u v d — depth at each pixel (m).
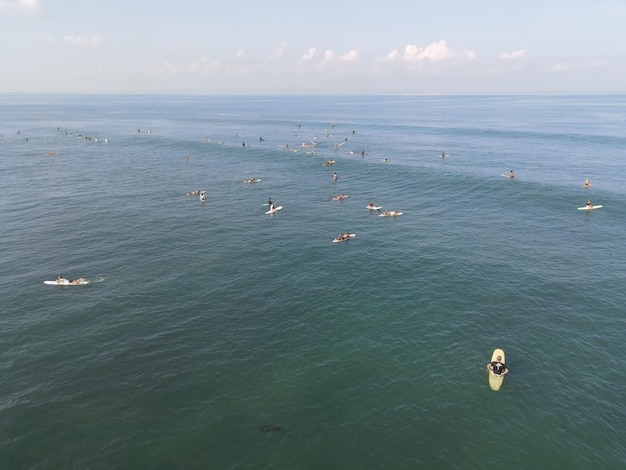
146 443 23.83
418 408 26.56
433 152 121.62
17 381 28.61
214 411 26.20
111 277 44.09
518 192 75.31
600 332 33.94
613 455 23.12
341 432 24.73
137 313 37.19
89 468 22.20
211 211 68.31
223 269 46.25
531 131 164.25
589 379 28.83
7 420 25.23
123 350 32.06
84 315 36.75
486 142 141.88
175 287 42.00
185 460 22.78
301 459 22.94
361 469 22.39
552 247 51.56
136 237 55.97
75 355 31.41
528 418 25.69
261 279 43.91
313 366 30.45
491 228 59.25
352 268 46.50
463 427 25.09
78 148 135.00
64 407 26.33
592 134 149.00
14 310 37.44
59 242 54.00
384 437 24.41
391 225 61.12
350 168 99.75
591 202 68.44
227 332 34.47
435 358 31.27
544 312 37.00
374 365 30.58
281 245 53.47
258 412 26.16
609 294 39.62
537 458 23.02
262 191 81.94
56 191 80.19
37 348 32.16
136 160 115.12
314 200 75.50
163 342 33.06
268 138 159.38
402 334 34.25
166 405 26.62
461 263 47.28
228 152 125.69
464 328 34.94
